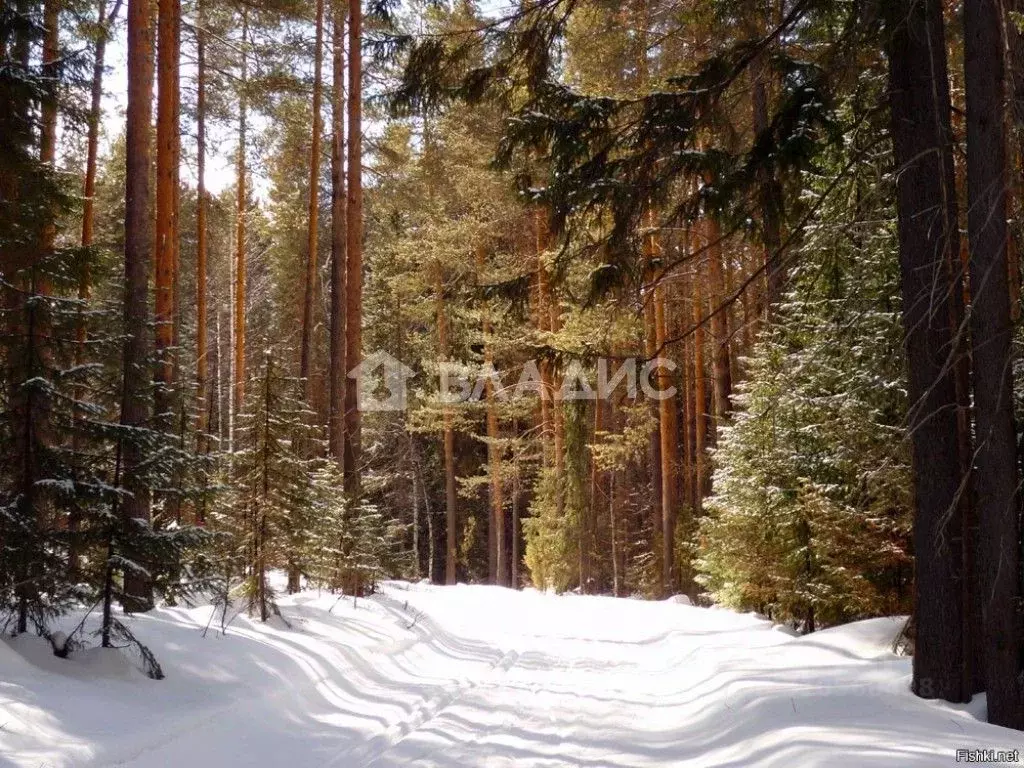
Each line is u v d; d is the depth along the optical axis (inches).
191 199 1010.1
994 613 260.4
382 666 395.5
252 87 661.9
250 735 254.7
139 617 343.6
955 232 289.4
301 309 1221.1
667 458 876.6
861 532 430.0
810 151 309.0
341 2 671.1
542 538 1058.7
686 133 324.2
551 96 332.8
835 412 448.1
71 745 203.3
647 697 341.1
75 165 749.9
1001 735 233.9
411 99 356.2
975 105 266.4
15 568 266.2
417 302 1109.1
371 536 547.5
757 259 651.5
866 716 253.0
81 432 289.4
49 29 449.4
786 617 495.8
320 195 1029.8
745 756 230.4
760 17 375.2
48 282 355.6
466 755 245.3
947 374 285.4
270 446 407.2
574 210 347.9
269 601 413.7
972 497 292.0
